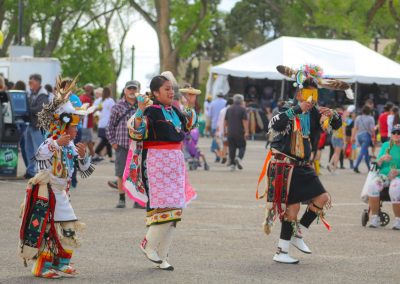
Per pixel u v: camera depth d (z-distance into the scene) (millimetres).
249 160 30547
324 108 10852
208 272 10047
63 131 9594
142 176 10211
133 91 15867
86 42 51938
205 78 69688
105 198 17328
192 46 52625
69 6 51719
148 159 10102
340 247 12156
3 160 20422
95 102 28906
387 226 14531
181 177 10172
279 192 10734
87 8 52219
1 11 52375
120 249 11430
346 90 11031
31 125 20234
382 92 45594
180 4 52188
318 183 10836
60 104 9531
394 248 12219
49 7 51438
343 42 41781
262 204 17031
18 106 20703
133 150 10266
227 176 23547
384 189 14195
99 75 52062
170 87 10180
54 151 9328
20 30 45812
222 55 96750
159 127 10078
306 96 10773
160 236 10078
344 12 56531
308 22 58594
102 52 52406
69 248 9555
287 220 10781
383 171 14273
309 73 10797
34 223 9344
